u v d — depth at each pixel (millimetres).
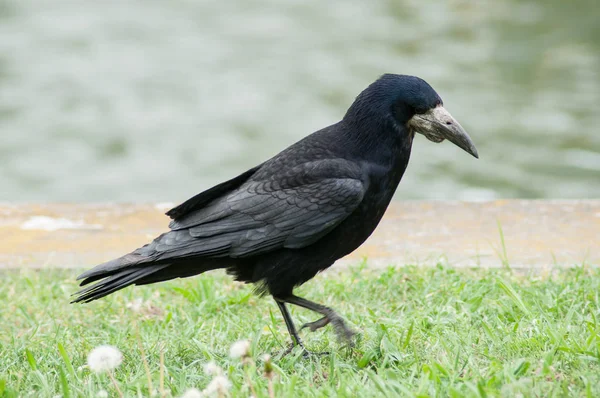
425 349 8438
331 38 28734
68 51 27797
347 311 9914
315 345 8969
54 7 32062
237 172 20328
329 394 7422
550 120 22094
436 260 11352
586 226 12367
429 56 26734
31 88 24891
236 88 24875
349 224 8648
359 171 8594
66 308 10391
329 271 11273
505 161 20281
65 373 8055
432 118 8656
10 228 12773
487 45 27375
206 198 8648
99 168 20812
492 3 31422
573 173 19672
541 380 7449
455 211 13094
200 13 31781
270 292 8742
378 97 8648
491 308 9430
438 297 9992
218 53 27641
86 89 24859
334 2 32719
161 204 13727
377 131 8648
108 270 8211
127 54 27500
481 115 22547
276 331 9211
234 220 8500
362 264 11125
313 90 24562
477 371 7641
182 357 8617
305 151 8758
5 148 21625
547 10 30438
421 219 12836
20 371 8297
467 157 20797
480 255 11492
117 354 6961
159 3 32906
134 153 21344
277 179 8617
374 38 28516
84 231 12680
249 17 31266
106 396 7133
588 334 8477
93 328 9766
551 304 9406
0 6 32031
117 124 22906
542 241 11891
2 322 10016
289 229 8461
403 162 8820
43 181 20156
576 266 10695
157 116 23062
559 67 25516
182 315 10000
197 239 8438
